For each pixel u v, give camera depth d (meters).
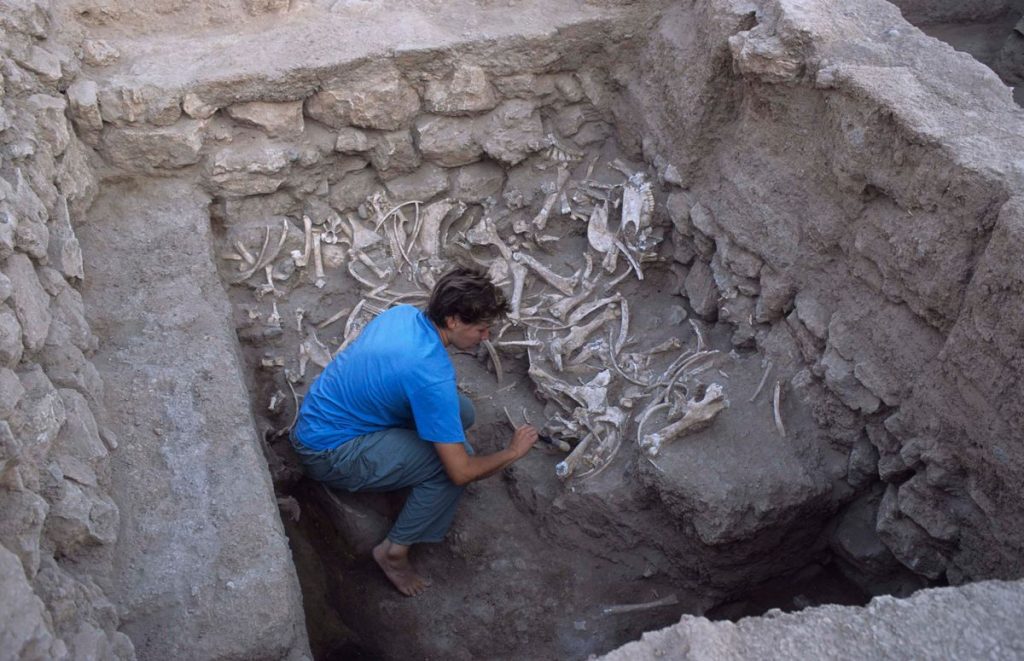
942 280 2.77
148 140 3.65
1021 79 5.12
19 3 3.31
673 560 3.45
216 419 3.01
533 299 3.94
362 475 3.34
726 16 3.45
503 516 3.61
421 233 4.11
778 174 3.41
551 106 4.15
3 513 2.11
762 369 3.50
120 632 2.37
